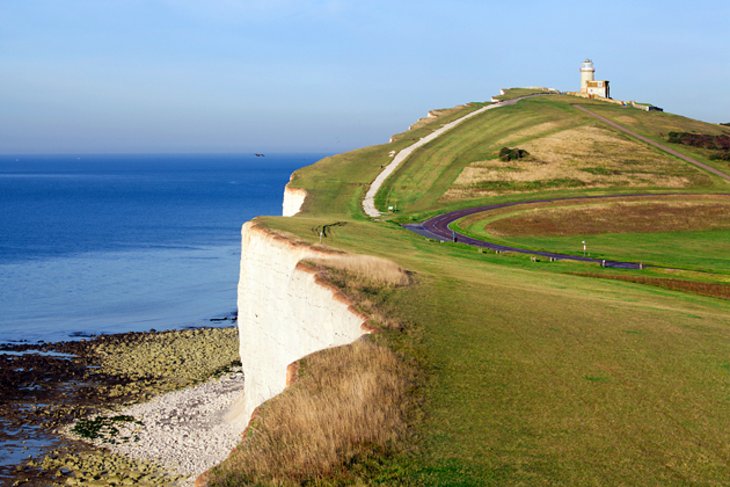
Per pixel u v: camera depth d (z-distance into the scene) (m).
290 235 45.78
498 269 44.00
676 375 18.69
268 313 43.41
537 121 140.25
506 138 127.50
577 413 15.75
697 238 77.62
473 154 119.00
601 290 36.72
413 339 21.09
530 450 13.80
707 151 120.31
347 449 13.82
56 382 51.91
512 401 16.41
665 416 15.66
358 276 30.06
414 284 30.19
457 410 15.80
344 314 25.25
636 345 21.70
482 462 13.26
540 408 16.02
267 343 43.09
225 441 40.75
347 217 87.31
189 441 40.62
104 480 34.66
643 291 38.41
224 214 190.25
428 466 13.12
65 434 41.31
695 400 16.73
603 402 16.47
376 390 16.45
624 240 75.88
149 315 77.56
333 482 12.71
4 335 67.62
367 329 22.23
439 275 34.62
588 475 12.75
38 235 145.88
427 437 14.38
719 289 42.91
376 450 13.84
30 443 39.75
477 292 29.48
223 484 12.76
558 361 19.66
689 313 28.91
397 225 79.94
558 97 177.12
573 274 48.41
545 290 33.28
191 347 63.06
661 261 60.12
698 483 12.48
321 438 14.04
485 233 77.50
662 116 149.88
